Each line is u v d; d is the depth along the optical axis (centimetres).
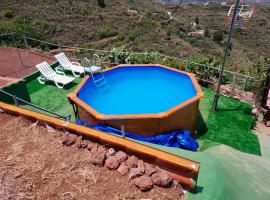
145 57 995
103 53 1116
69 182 358
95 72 821
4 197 331
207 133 624
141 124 548
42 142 440
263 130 637
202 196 347
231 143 583
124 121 548
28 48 1184
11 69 941
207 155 465
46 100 781
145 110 684
